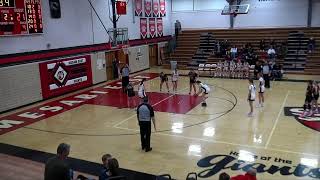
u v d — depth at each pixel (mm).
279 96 15844
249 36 25375
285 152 9297
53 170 4680
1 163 8828
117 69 22031
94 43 20438
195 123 12164
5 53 14828
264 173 8094
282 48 22812
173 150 9695
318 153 9172
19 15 15195
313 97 12664
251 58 21641
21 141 10828
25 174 7988
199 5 28719
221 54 24469
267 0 26422
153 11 26625
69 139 10922
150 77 22125
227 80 20312
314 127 11312
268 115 12867
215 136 10742
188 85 19219
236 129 11359
